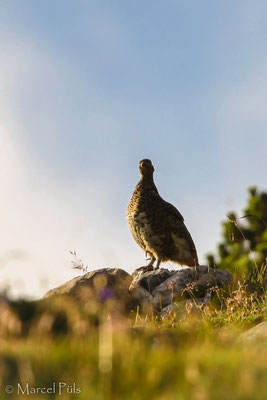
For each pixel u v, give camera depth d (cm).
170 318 1617
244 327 1527
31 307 1166
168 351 876
